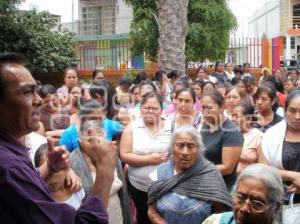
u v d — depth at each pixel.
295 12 28.30
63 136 4.15
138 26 15.84
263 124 5.27
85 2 24.56
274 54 17.50
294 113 3.73
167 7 11.73
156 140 4.81
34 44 15.01
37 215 1.83
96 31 24.33
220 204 3.76
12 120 1.97
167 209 3.78
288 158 3.78
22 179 1.84
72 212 1.94
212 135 4.50
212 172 3.85
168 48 11.77
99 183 2.12
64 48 15.84
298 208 3.20
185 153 3.78
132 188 4.88
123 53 16.89
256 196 2.48
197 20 16.06
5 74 1.94
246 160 4.68
